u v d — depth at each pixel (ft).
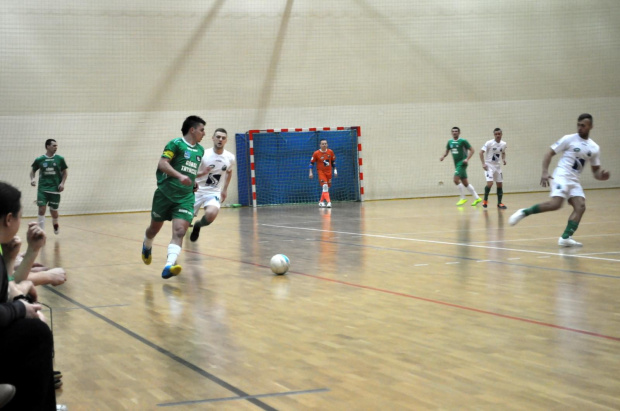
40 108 63.16
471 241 32.58
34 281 11.04
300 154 71.00
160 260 29.40
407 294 19.83
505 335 14.76
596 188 77.92
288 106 70.13
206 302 19.53
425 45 72.69
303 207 65.10
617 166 77.97
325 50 70.74
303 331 15.65
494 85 74.49
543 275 22.48
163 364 13.15
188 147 24.43
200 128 24.64
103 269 26.91
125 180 65.62
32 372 8.70
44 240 10.77
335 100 71.31
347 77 71.41
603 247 29.14
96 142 64.75
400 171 73.00
